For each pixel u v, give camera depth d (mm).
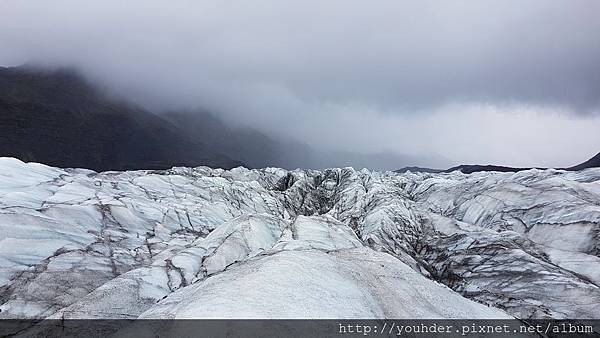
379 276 23641
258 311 14938
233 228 41969
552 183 58438
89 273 31484
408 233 57562
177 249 39188
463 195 73312
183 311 15531
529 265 39188
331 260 23328
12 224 33594
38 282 28250
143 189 64438
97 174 76938
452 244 50688
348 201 91125
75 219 40094
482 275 40625
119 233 42594
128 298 25359
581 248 44062
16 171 49219
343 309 17344
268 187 114125
